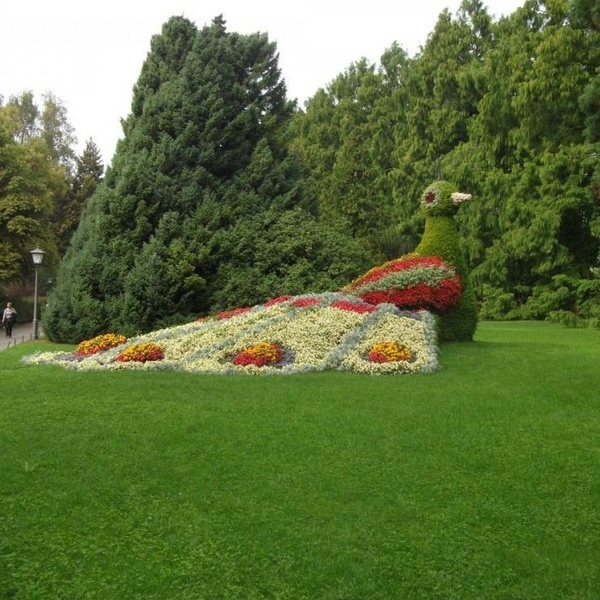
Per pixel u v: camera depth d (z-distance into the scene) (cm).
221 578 450
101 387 996
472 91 3812
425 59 4159
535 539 505
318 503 567
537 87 2991
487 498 579
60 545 496
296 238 2119
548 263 3070
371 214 3130
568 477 628
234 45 2453
